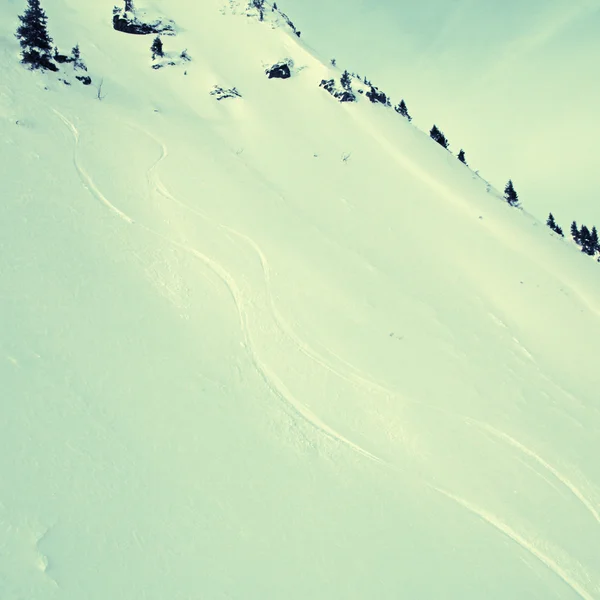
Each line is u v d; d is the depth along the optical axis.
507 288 28.67
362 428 17.22
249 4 58.22
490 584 13.52
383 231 30.41
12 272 18.28
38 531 11.55
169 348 17.89
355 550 13.57
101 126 30.03
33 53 32.53
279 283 22.47
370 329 21.67
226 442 15.44
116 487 13.12
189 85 42.19
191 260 22.17
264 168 32.81
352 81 49.19
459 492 15.85
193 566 12.11
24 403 14.15
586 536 15.15
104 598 10.91
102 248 21.06
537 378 22.06
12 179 22.64
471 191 38.47
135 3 51.00
